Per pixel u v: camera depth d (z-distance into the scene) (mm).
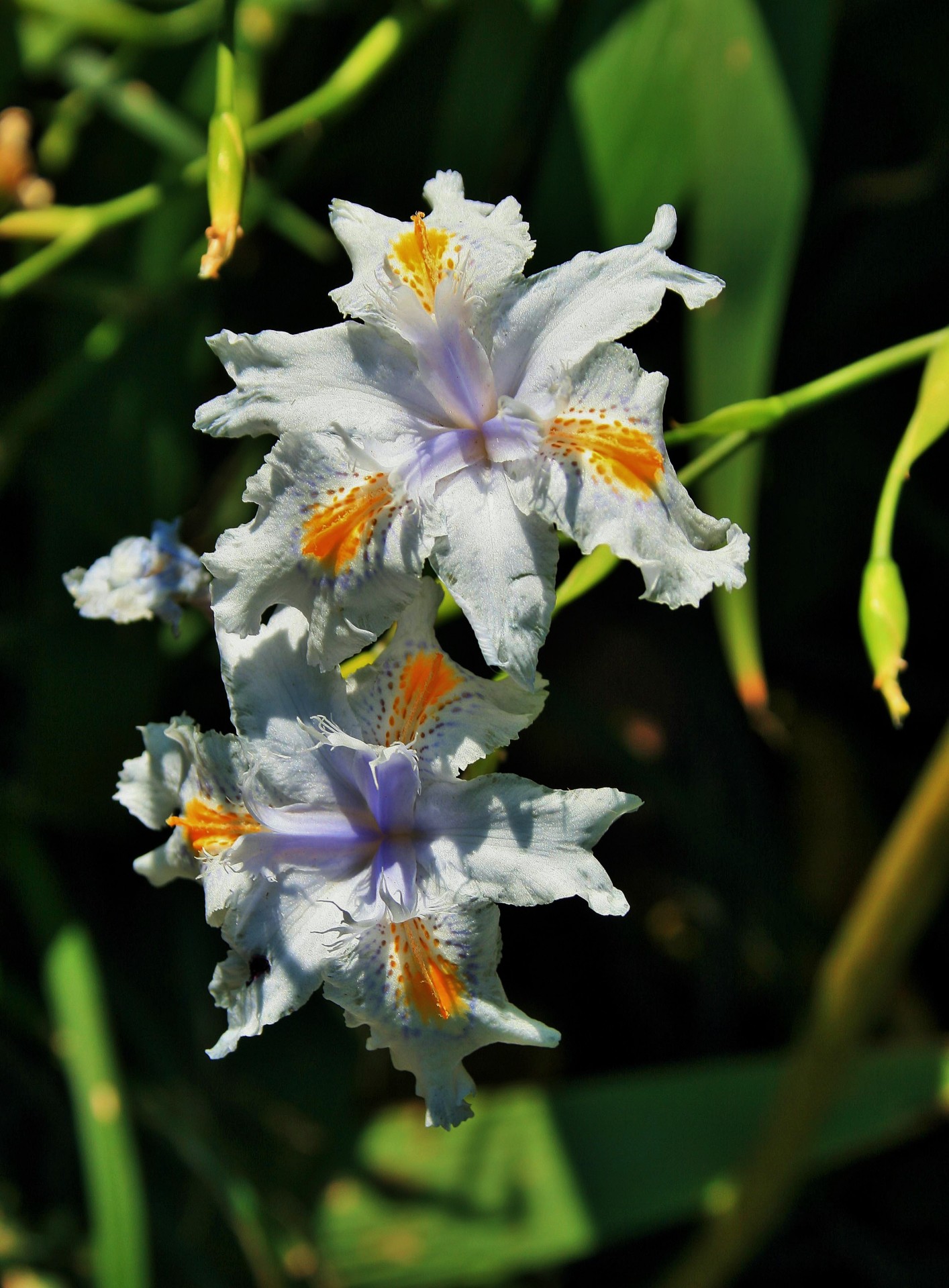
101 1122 438
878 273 468
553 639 500
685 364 464
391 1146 458
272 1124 464
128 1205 434
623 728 506
